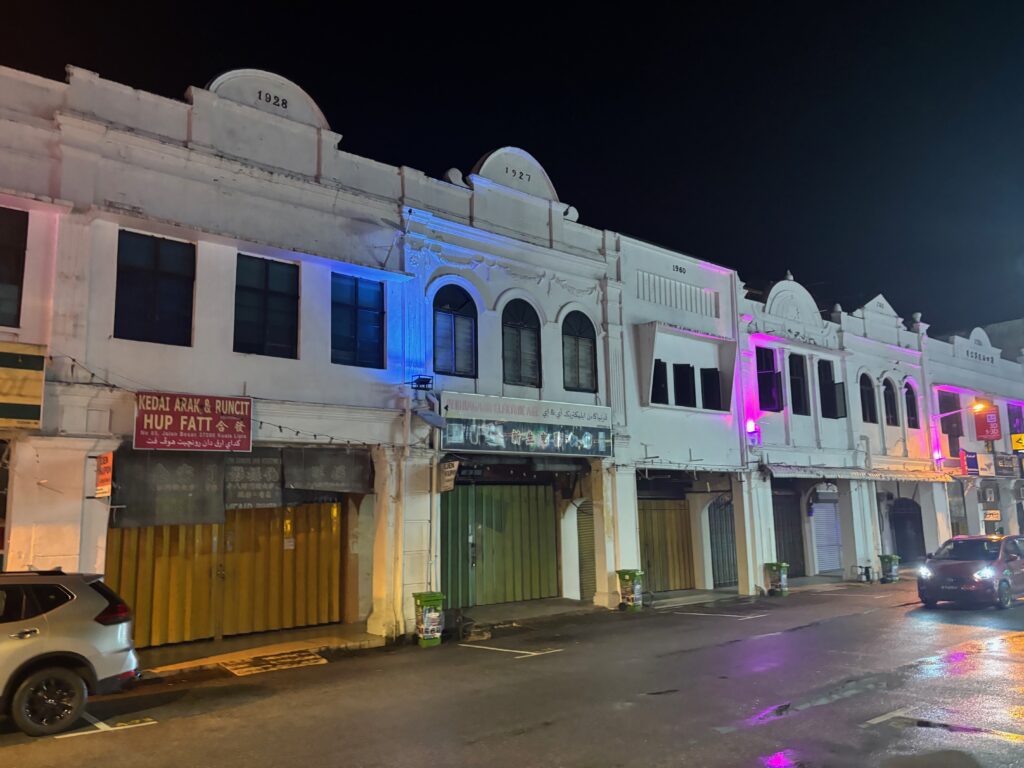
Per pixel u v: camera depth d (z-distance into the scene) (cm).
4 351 991
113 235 1135
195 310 1195
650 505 2097
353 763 661
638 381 1861
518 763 651
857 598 1927
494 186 1642
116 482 1103
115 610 822
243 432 1193
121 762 673
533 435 1583
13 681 745
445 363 1512
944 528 2709
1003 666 1020
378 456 1380
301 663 1139
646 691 908
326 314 1342
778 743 692
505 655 1189
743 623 1491
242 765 661
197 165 1225
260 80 1332
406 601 1348
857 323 2559
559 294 1733
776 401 2191
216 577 1294
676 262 2020
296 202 1332
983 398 3055
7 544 1000
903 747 677
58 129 1104
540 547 1806
